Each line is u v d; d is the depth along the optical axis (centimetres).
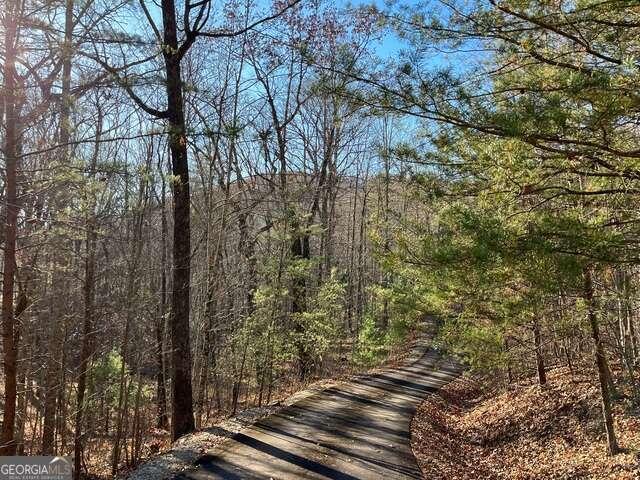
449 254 513
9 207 730
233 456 952
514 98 500
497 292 711
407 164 600
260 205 2072
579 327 959
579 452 1136
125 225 1559
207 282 1608
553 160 538
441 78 492
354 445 1101
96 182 854
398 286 1155
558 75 493
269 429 1173
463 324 1088
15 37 695
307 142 2583
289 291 1819
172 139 933
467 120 502
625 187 510
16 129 732
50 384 1150
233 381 1797
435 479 959
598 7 454
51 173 810
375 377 2252
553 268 472
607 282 798
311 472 895
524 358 1412
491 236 472
